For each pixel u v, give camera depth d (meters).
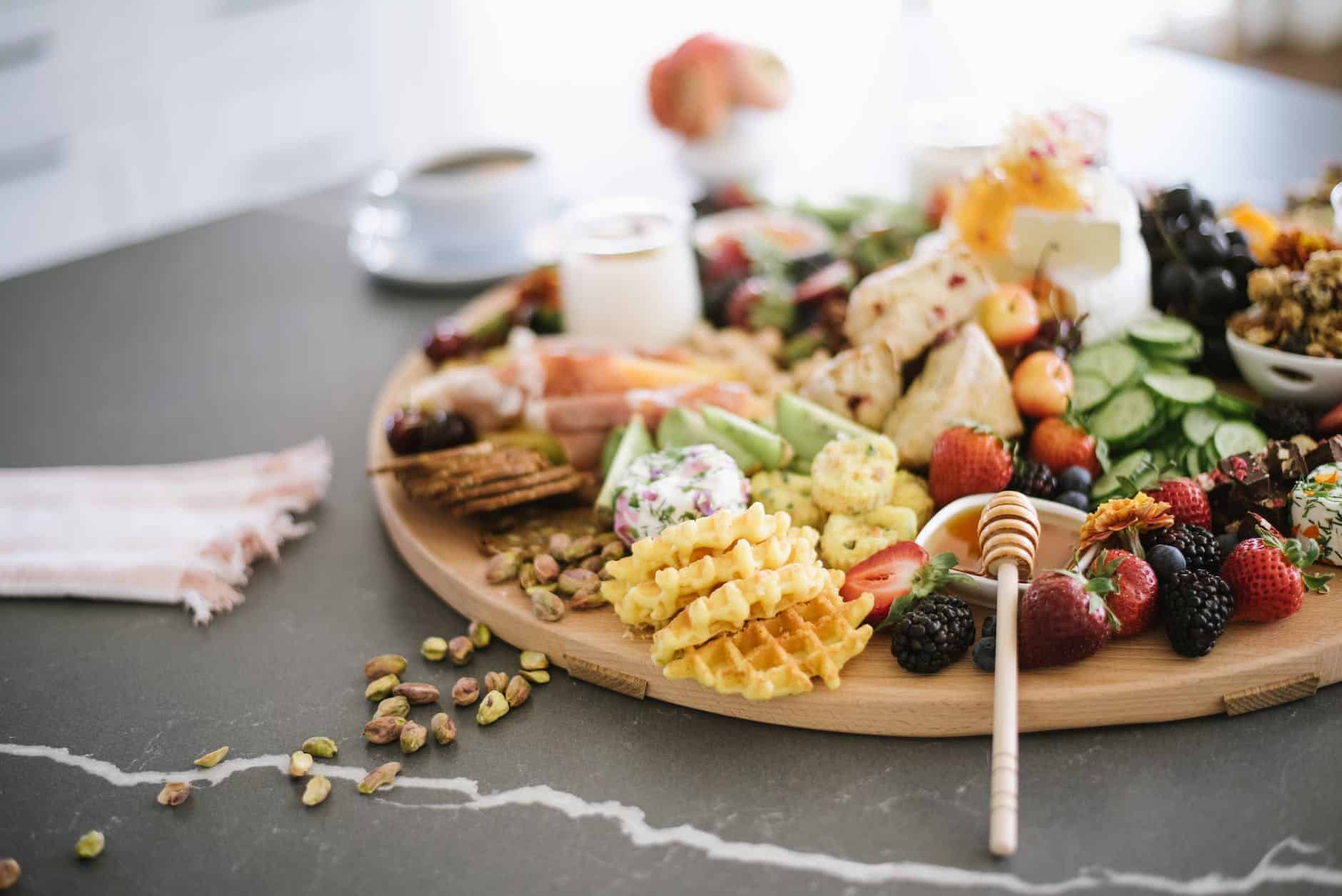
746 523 0.51
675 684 0.50
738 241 0.78
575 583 0.54
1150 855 0.43
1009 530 0.50
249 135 1.31
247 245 0.93
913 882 0.43
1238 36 1.39
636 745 0.48
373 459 0.64
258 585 0.59
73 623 0.57
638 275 0.71
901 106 1.15
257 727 0.51
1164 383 0.59
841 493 0.54
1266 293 0.59
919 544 0.52
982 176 0.65
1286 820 0.44
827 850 0.44
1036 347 0.61
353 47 1.37
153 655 0.55
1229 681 0.47
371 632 0.55
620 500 0.55
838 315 0.70
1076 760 0.46
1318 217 0.67
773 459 0.58
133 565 0.59
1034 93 0.97
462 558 0.57
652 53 1.48
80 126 1.18
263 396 0.73
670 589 0.49
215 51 1.26
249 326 0.81
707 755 0.48
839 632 0.49
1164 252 0.65
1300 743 0.46
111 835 0.47
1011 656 0.46
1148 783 0.45
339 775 0.48
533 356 0.64
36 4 1.12
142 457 0.68
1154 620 0.49
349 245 0.91
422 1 1.41
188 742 0.50
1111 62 1.01
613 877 0.44
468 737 0.49
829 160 0.98
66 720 0.52
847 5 1.41
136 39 1.19
